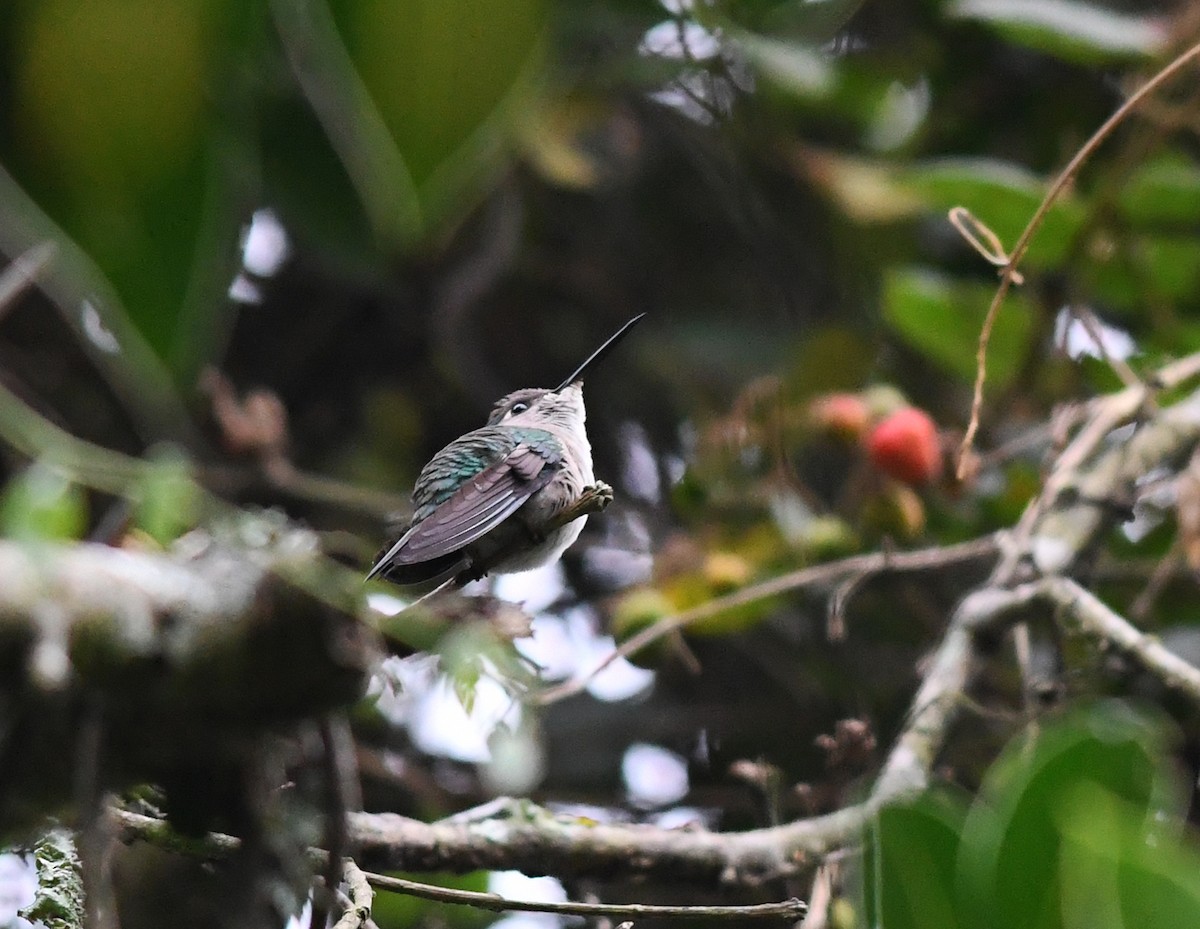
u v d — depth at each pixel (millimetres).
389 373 9875
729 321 9680
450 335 9469
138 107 1213
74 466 2479
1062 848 2363
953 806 2645
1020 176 7137
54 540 2430
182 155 1220
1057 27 7230
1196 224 7551
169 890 6055
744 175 9453
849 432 7715
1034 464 8539
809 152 8914
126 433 8070
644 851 5793
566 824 5859
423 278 9258
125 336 1202
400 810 8195
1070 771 2410
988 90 9141
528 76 1207
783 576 7535
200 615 2486
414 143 1205
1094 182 8633
